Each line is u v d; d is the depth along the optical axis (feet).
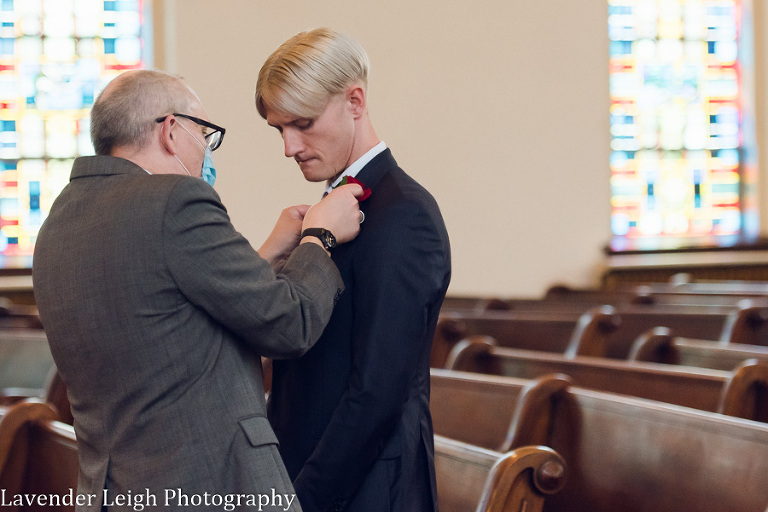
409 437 5.45
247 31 24.66
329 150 5.56
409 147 26.20
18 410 7.94
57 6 27.02
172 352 4.80
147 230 4.76
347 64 5.46
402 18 26.04
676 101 30.78
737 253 29.89
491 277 26.94
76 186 5.19
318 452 5.15
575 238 27.76
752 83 31.01
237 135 24.48
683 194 30.76
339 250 5.50
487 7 26.78
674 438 7.63
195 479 4.78
